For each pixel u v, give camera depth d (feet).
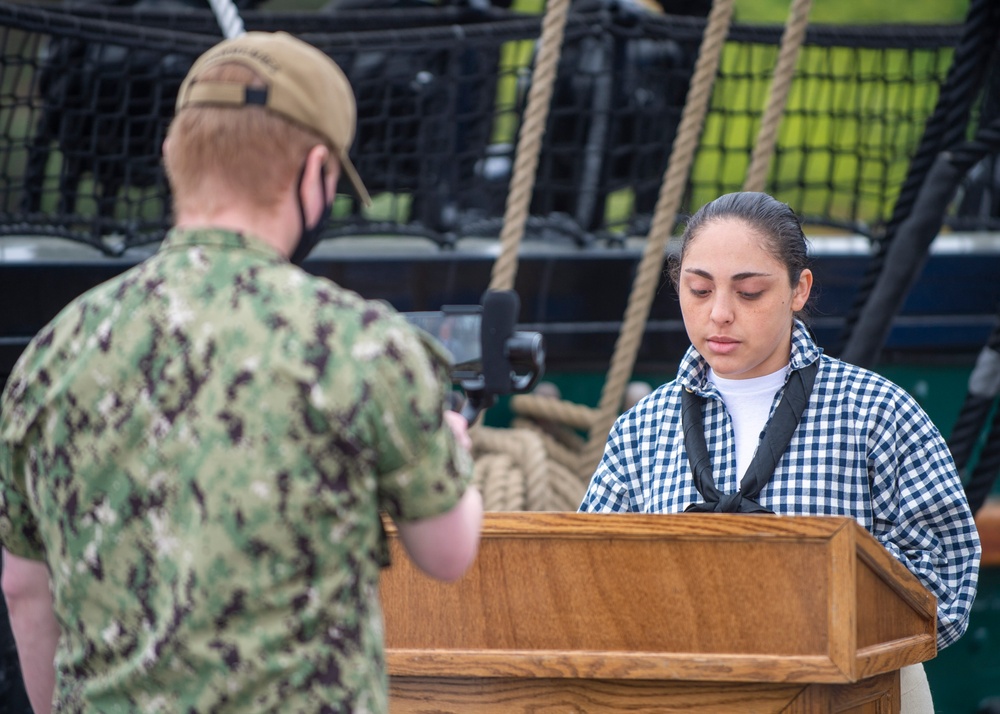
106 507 14.70
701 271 22.85
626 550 18.94
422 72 47.93
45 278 41.86
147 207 52.75
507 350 17.65
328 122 15.48
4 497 15.93
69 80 47.80
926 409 46.11
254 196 15.21
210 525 14.08
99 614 14.90
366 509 14.56
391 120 46.62
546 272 44.68
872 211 60.08
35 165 46.39
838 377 23.50
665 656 18.67
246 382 14.23
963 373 46.06
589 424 43.65
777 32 48.34
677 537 18.74
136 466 14.57
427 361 14.88
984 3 36.55
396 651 19.52
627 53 49.37
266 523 14.03
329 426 14.20
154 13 50.80
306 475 14.12
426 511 14.85
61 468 15.01
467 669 19.24
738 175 67.36
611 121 47.70
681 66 51.11
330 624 14.40
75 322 15.39
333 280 44.04
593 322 45.01
